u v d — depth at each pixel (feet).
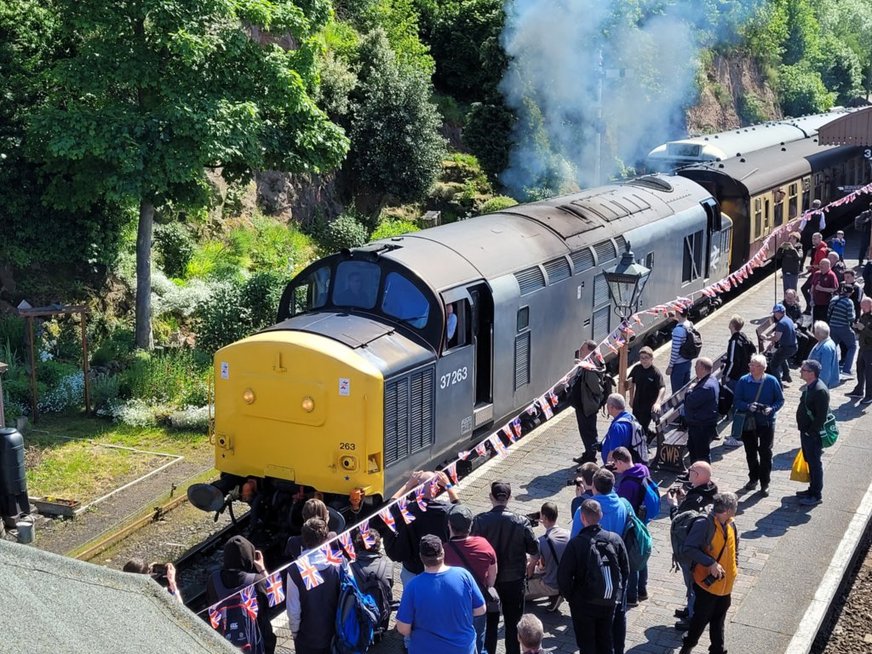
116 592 12.21
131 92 60.34
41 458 47.60
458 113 116.26
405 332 39.42
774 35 181.98
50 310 51.90
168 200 60.85
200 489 36.60
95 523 41.55
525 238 48.75
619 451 31.40
